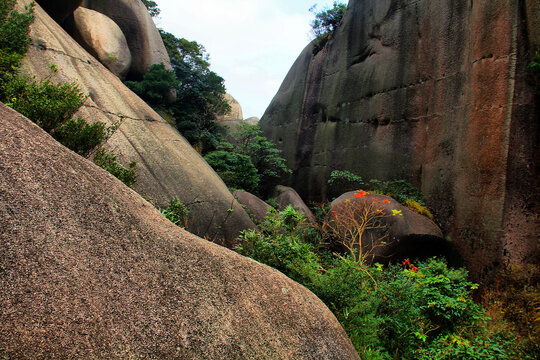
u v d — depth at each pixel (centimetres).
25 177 143
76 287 129
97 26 1020
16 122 165
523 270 588
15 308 112
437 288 424
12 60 466
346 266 383
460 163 771
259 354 162
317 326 204
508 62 674
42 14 716
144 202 201
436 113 915
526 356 345
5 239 123
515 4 682
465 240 712
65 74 627
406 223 746
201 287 165
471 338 377
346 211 805
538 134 633
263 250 406
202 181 751
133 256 154
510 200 633
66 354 112
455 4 899
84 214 152
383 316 374
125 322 132
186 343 142
